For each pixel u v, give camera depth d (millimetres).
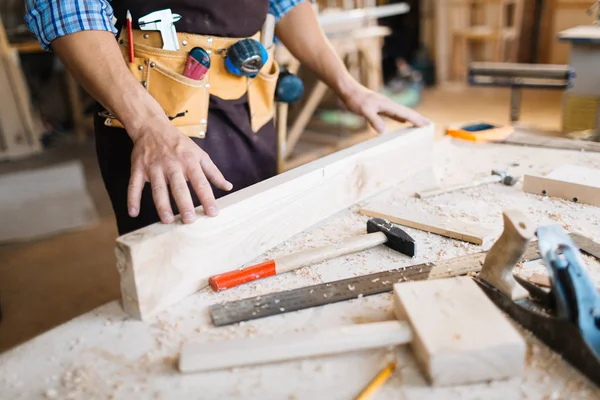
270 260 870
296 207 975
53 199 3084
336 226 1028
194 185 844
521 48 5258
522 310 713
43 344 720
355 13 3285
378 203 1104
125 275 750
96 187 3240
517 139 1438
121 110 943
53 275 2354
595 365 606
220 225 834
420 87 4785
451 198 1127
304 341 664
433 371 613
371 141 1173
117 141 1199
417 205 1102
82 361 688
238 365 660
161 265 766
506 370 623
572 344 638
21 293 2232
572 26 4953
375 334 666
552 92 4863
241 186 1330
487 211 1057
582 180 1082
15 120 3752
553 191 1102
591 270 828
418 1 5457
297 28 1394
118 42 1133
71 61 976
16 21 3734
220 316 755
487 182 1185
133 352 701
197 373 656
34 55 4098
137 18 1100
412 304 690
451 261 873
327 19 3092
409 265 876
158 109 955
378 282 823
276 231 945
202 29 1146
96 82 961
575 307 637
